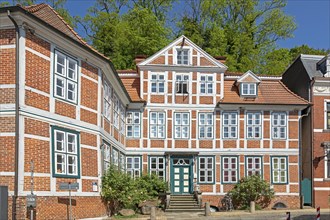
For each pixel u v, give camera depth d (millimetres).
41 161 18125
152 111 34281
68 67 20234
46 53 18750
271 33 48906
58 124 19297
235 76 35719
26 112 17469
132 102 33125
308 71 35500
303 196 33875
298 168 34344
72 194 19969
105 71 23766
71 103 20297
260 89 35281
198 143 34250
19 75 17234
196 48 34656
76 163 20391
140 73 34344
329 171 34062
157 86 34375
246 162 34188
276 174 34219
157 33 43562
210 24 47281
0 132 17094
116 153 29000
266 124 34500
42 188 18062
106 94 24797
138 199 26656
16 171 16812
